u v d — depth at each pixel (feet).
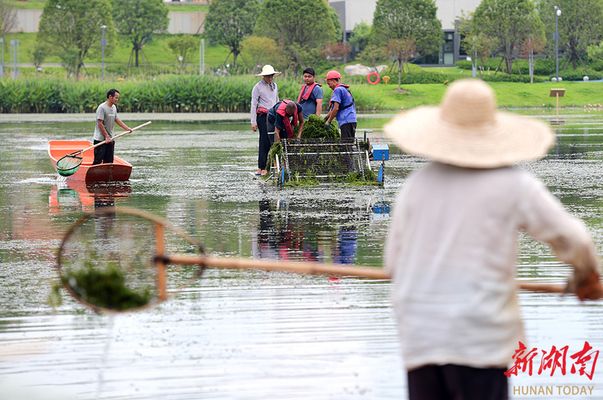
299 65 500.33
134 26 599.57
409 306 31.94
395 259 32.91
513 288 32.01
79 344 52.08
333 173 124.16
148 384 45.88
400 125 33.40
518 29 490.49
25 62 585.22
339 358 49.21
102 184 126.72
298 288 64.03
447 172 32.12
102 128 132.05
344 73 499.92
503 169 31.83
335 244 79.56
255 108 134.72
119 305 37.65
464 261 31.30
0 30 558.56
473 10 602.44
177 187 122.21
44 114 368.27
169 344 51.90
